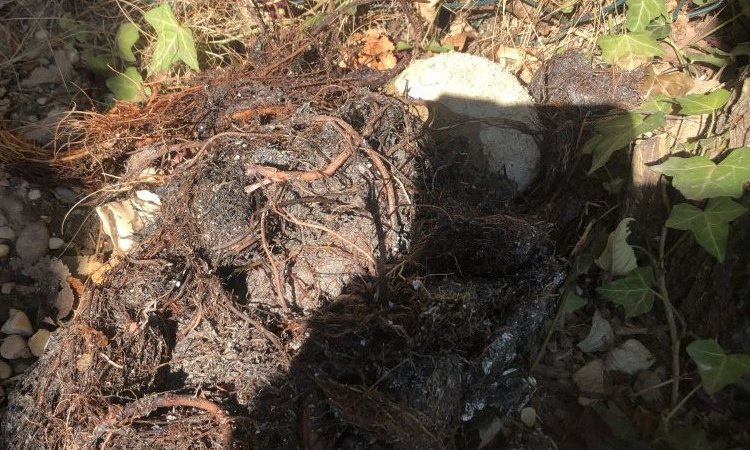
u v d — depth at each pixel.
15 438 0.47
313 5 0.72
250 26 0.69
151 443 0.44
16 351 0.54
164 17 0.63
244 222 0.51
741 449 0.44
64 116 0.63
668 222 0.49
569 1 0.68
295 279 0.50
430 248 0.51
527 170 0.59
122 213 0.58
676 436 0.45
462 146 0.57
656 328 0.52
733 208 0.47
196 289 0.51
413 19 0.68
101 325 0.49
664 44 0.62
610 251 0.52
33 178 0.59
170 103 0.62
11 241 0.57
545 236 0.52
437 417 0.44
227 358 0.48
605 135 0.57
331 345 0.47
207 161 0.54
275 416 0.46
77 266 0.57
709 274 0.49
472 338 0.48
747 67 0.54
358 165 0.51
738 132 0.51
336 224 0.51
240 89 0.61
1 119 0.62
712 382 0.44
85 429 0.45
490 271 0.52
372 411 0.44
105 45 0.67
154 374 0.48
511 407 0.49
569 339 0.53
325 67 0.64
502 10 0.70
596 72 0.62
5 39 0.65
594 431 0.48
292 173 0.51
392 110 0.55
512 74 0.64
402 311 0.48
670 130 0.55
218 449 0.44
